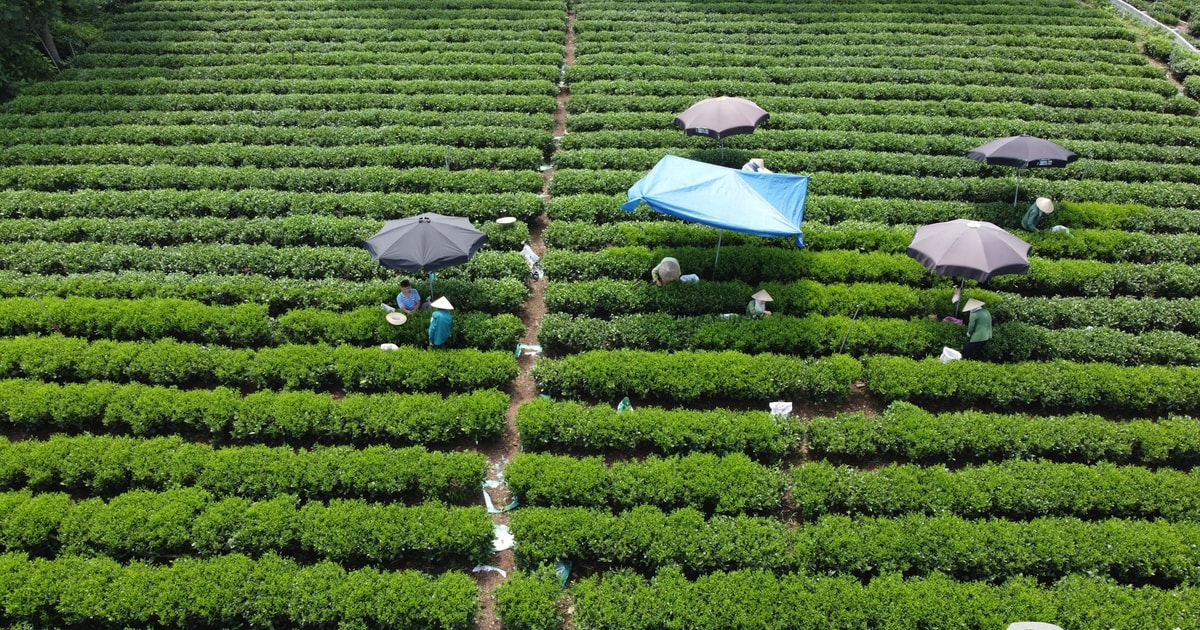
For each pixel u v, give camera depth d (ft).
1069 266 75.10
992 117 103.09
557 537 50.44
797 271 75.56
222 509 51.85
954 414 60.08
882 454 59.47
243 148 93.09
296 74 112.88
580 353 65.51
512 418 62.64
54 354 63.57
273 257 75.10
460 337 67.77
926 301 71.82
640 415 59.00
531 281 76.28
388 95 106.11
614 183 87.45
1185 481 54.65
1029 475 54.85
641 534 50.39
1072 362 64.49
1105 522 51.90
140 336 68.18
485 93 108.99
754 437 57.47
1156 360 66.59
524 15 131.85
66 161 92.12
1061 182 88.53
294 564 49.26
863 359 65.41
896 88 108.68
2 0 105.19
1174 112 106.11
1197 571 49.24
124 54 117.70
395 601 46.78
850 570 49.88
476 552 50.37
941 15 131.64
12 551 50.55
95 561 49.14
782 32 127.13
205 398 59.88
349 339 67.46
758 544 50.19
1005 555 49.70
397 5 134.92
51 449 55.93
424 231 65.00
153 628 47.01
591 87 108.88
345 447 57.36
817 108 104.37
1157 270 74.90
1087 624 46.01
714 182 69.82
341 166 92.79
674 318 69.92
